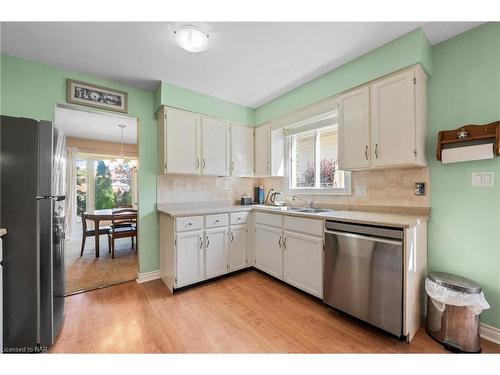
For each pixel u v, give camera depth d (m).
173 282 2.33
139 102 2.69
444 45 1.82
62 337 1.64
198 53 2.01
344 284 1.84
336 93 2.28
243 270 2.94
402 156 1.78
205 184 3.21
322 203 2.73
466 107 1.71
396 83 1.83
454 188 1.77
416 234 1.67
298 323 1.82
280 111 3.00
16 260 1.44
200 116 2.86
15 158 1.45
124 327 1.77
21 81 2.04
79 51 1.95
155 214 2.78
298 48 1.94
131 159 5.76
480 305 1.45
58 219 1.69
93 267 3.12
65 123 3.98
